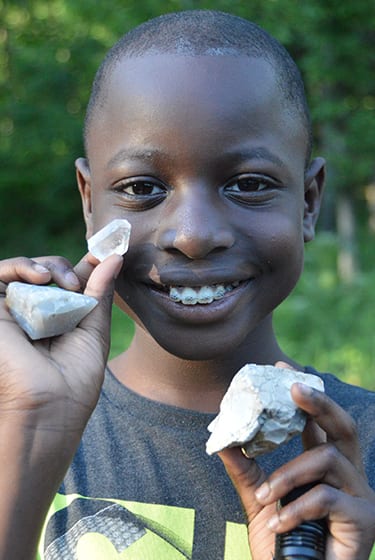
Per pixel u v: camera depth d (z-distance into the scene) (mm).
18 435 452
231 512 533
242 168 488
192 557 527
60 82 3107
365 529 450
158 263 497
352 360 1667
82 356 480
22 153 3490
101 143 521
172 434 552
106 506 544
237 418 447
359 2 1755
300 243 527
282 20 1726
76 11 2004
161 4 1779
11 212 3916
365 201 3191
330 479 456
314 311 1845
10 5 3162
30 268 514
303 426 454
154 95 486
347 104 1995
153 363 568
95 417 575
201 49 492
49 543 546
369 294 1893
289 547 444
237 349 560
